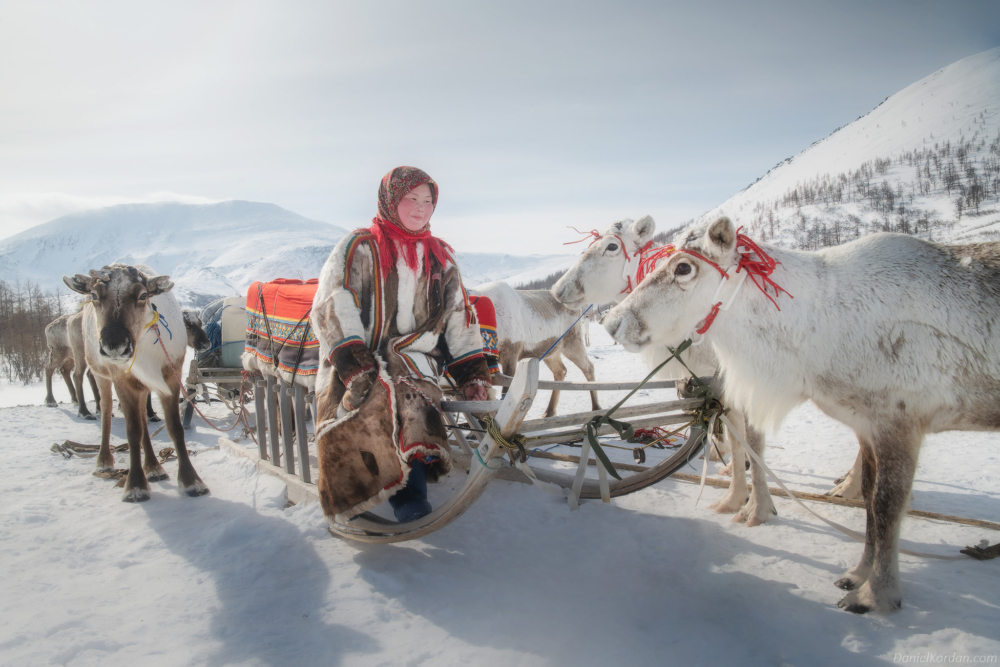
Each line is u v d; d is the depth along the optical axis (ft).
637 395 31.32
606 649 8.30
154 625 9.20
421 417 10.27
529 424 9.94
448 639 8.61
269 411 15.74
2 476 18.29
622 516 13.41
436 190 11.30
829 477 16.65
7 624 9.20
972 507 13.92
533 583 10.36
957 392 9.07
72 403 37.27
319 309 10.63
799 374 10.16
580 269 18.80
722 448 15.98
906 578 10.21
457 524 13.05
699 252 10.37
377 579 10.33
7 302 165.58
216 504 14.90
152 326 15.48
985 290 9.06
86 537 13.02
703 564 11.08
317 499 13.57
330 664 8.09
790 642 8.46
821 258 10.50
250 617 9.37
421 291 11.54
